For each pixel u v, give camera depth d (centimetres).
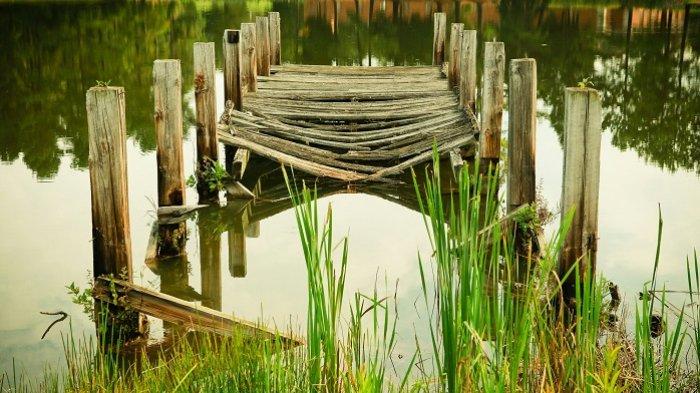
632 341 431
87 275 611
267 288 592
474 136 877
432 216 269
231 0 3142
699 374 357
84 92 1376
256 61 1222
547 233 666
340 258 636
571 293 494
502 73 805
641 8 2755
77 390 397
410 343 476
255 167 913
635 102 1275
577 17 2617
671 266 605
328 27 2534
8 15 2338
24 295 574
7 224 725
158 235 654
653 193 806
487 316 276
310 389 325
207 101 790
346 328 491
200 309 502
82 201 802
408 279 589
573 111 478
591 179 484
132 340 505
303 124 1005
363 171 870
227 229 734
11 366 476
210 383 371
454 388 270
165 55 1811
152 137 1095
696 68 1584
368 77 1336
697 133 1075
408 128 962
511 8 3008
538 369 341
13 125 1141
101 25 2219
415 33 2364
